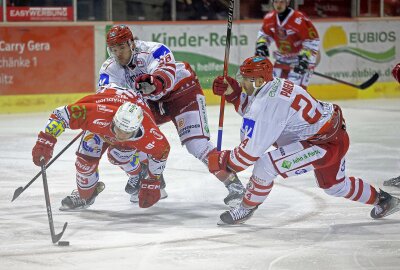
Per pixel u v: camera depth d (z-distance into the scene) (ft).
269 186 31.50
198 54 79.41
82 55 75.00
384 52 86.69
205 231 31.55
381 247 29.12
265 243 29.66
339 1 84.74
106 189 40.19
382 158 49.11
